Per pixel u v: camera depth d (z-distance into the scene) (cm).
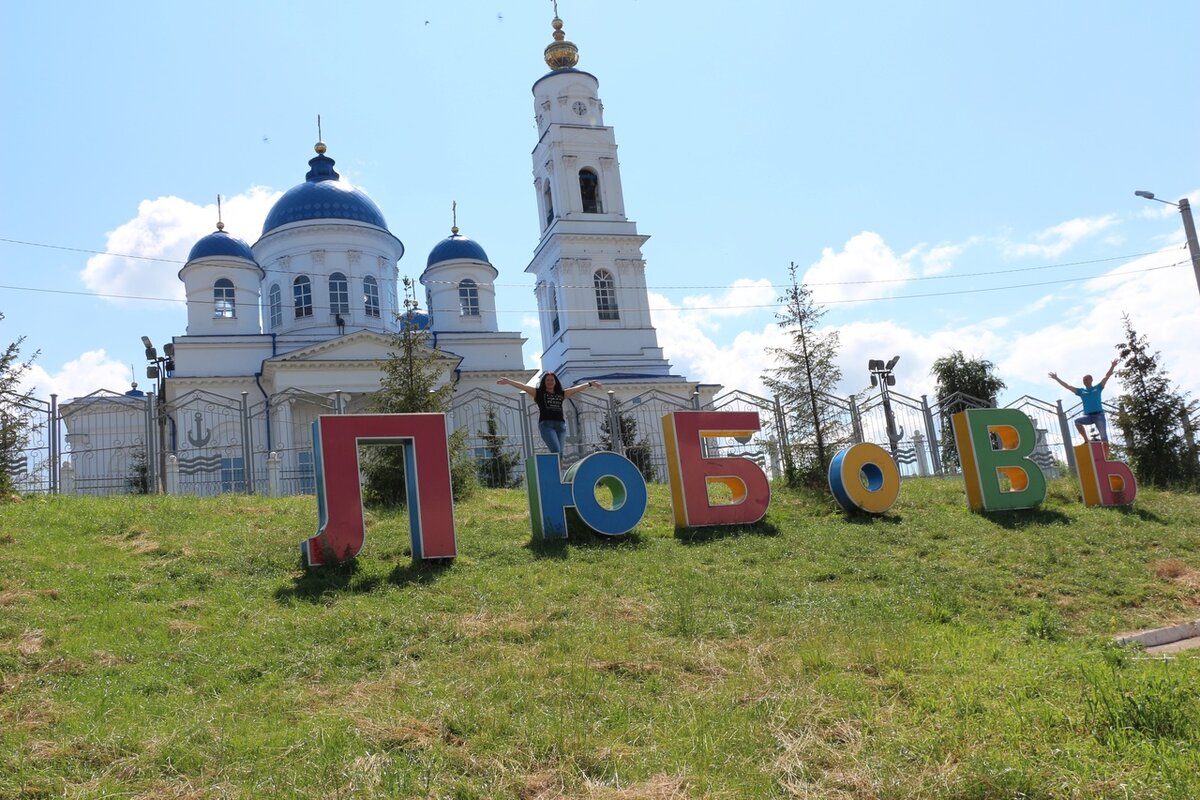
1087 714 812
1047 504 2027
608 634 1145
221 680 1007
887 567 1516
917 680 960
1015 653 1070
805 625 1202
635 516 1683
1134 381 2561
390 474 1966
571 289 4597
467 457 2162
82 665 1036
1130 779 690
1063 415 2856
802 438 2233
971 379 4447
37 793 741
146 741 831
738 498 1831
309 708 934
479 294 4672
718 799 710
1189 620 1352
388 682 1005
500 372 4347
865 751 787
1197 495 2286
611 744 820
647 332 4666
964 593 1409
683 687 985
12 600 1215
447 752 802
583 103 4859
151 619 1190
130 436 2875
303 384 3847
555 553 1544
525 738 824
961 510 1945
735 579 1426
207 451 3347
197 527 1636
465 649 1106
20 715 904
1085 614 1362
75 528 1587
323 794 725
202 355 4091
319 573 1397
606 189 4775
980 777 705
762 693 946
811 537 1703
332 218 4512
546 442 1712
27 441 2011
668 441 1789
